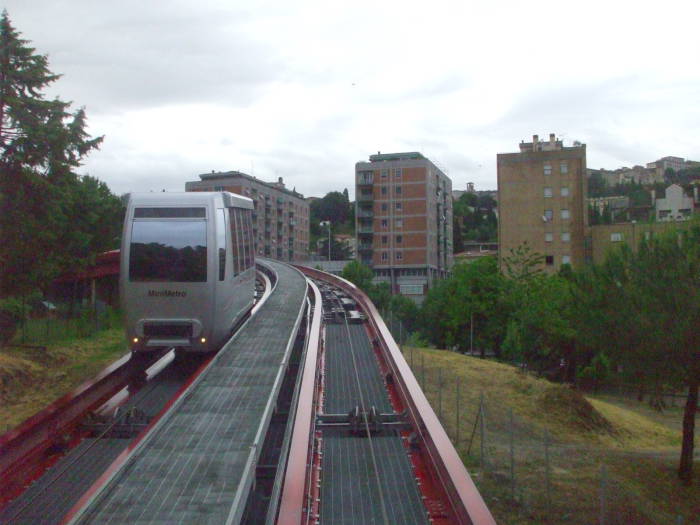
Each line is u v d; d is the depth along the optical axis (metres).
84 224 22.62
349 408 10.98
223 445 7.62
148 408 10.42
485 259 42.12
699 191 67.69
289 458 7.15
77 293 31.14
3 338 18.16
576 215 58.34
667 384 14.74
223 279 12.45
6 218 17.75
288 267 39.47
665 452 17.69
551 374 36.22
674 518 11.77
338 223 137.25
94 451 8.61
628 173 169.38
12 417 12.30
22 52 17.78
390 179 72.31
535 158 59.19
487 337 40.56
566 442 17.23
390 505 7.09
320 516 6.80
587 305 15.96
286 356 12.09
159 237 12.10
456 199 145.50
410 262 71.75
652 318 13.63
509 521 10.16
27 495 7.25
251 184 79.00
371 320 19.25
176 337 11.97
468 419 16.75
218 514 5.95
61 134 17.95
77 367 16.67
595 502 11.41
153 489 6.46
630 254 14.66
